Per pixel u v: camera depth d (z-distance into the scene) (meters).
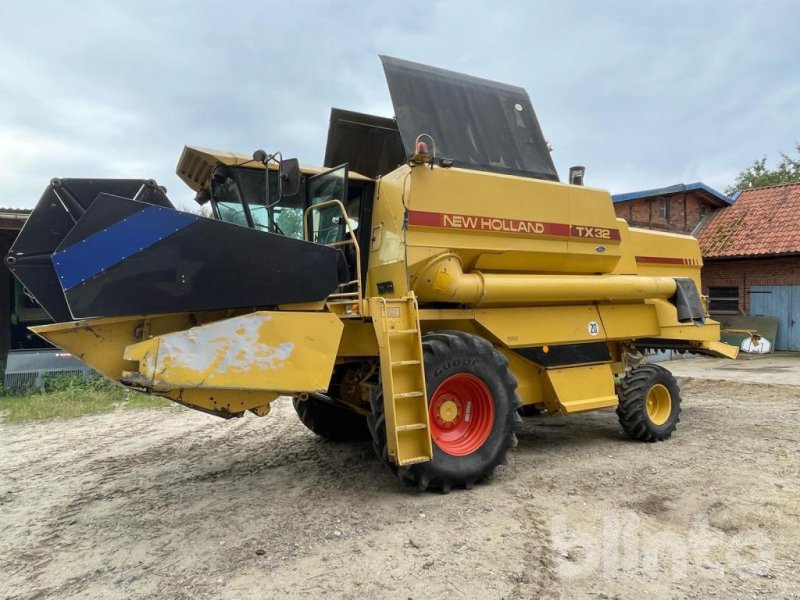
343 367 5.85
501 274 5.62
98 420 8.45
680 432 6.99
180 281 3.96
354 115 6.16
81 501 4.78
